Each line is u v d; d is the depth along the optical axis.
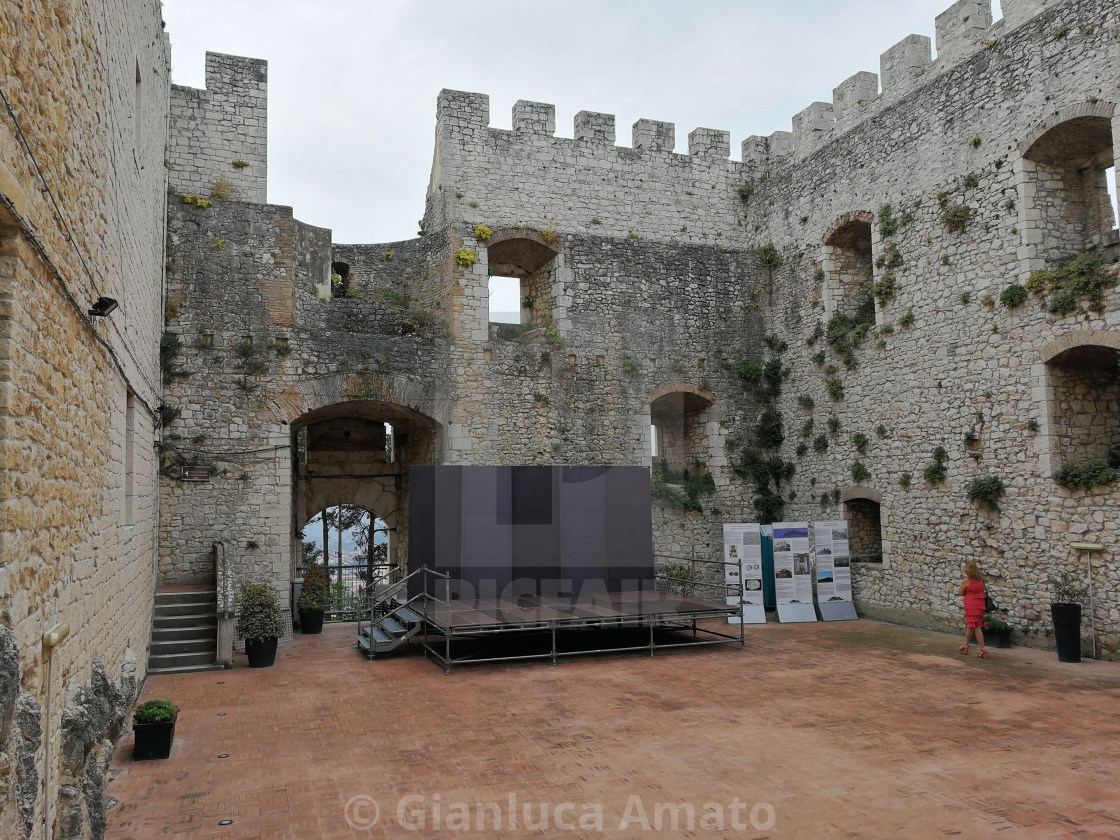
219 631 11.96
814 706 9.35
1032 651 12.29
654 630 14.91
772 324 19.05
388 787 6.88
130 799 6.65
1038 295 12.48
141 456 10.60
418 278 17.64
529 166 17.89
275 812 6.36
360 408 17.00
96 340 6.44
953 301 14.05
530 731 8.52
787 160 18.94
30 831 3.84
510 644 13.80
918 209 14.91
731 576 16.03
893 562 15.28
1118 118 11.43
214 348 14.84
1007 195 13.12
